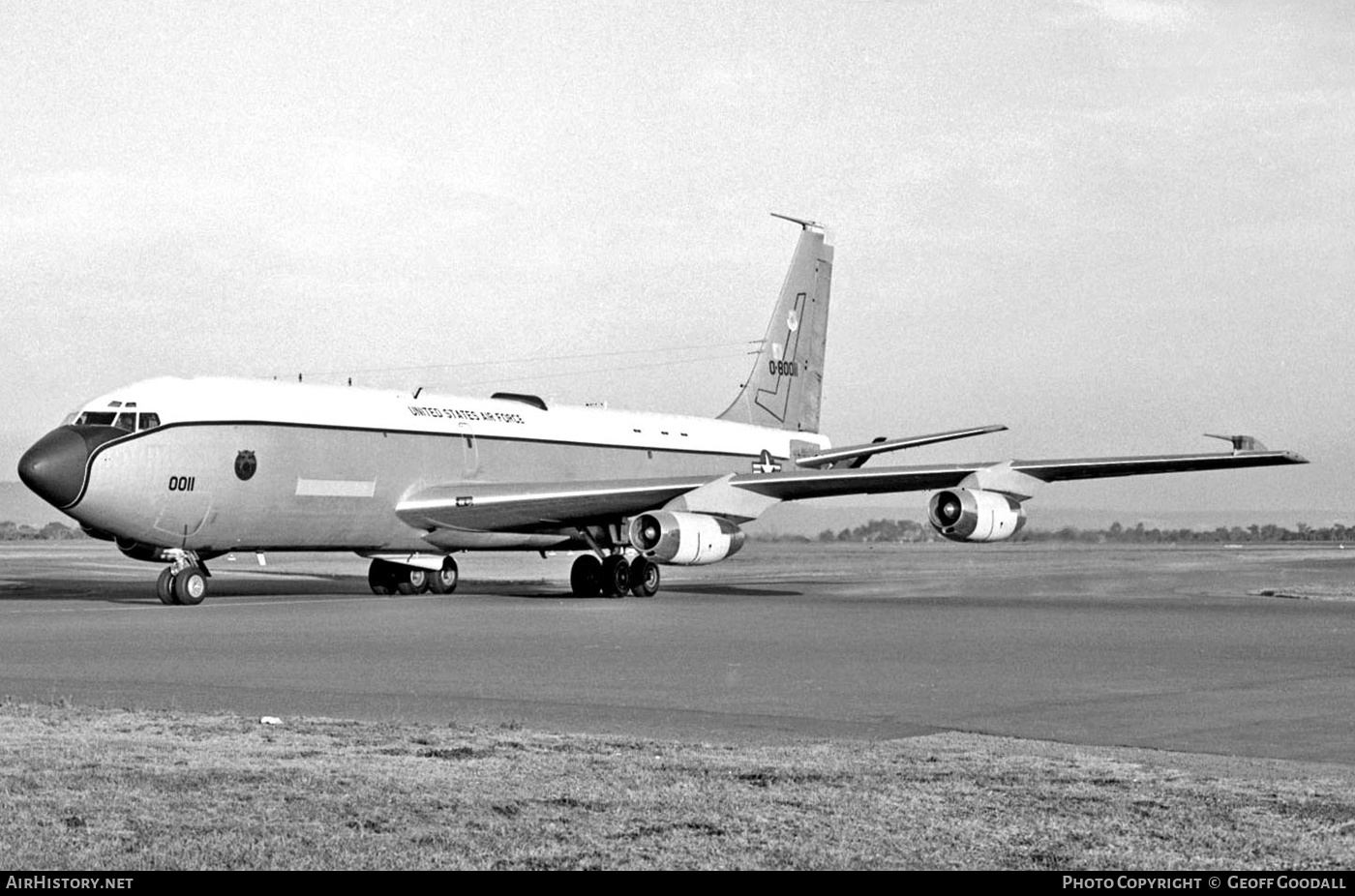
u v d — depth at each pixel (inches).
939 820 572.4
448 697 981.2
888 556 4601.4
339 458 2151.8
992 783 647.1
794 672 1129.4
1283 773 688.4
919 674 1118.4
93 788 620.1
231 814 573.9
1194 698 984.3
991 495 2084.2
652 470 2706.7
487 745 745.0
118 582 2743.6
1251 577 3088.1
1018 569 3563.0
